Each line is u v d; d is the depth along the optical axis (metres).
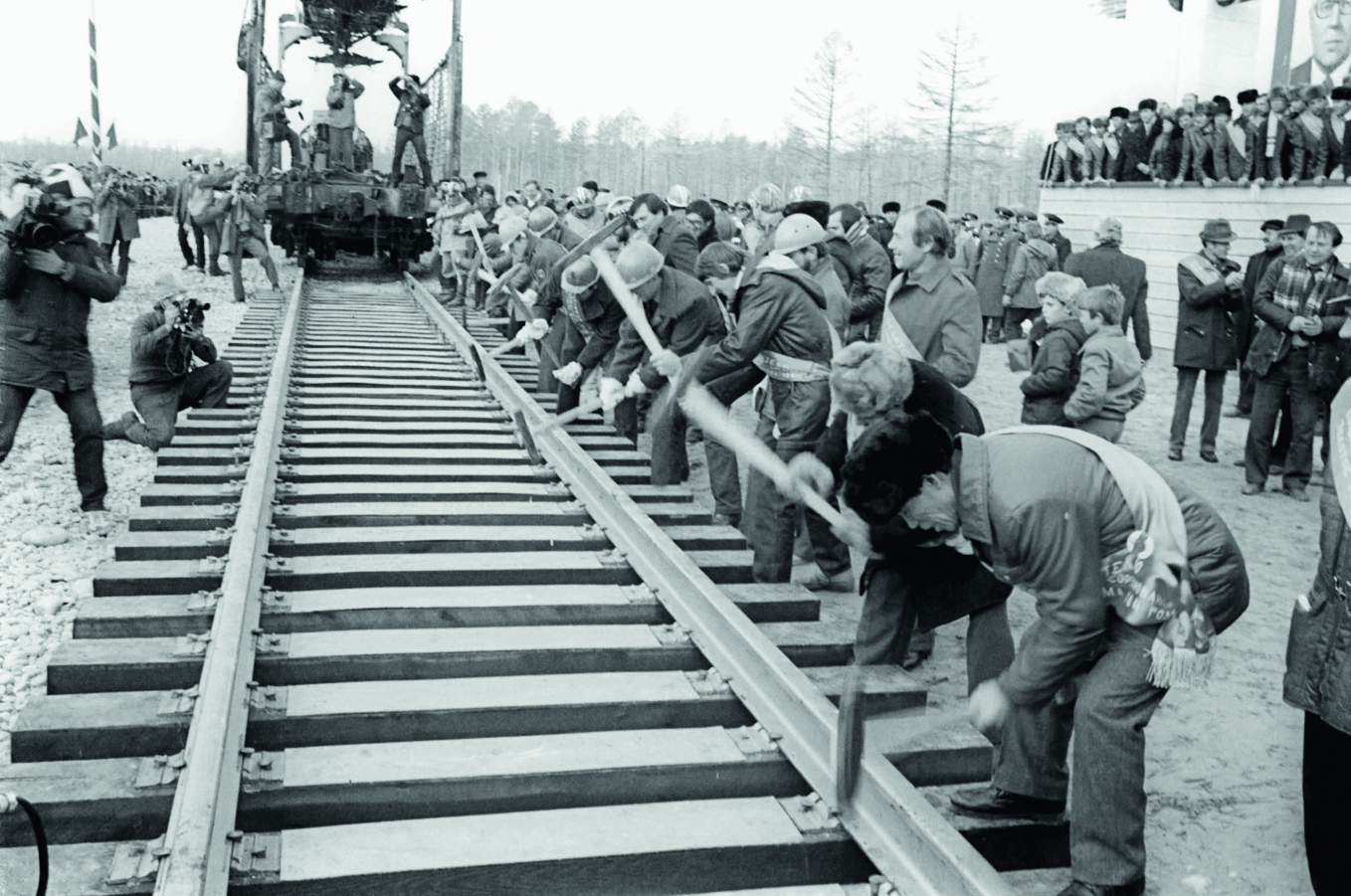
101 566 4.99
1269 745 4.21
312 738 3.56
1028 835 3.33
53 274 6.36
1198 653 2.78
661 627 4.39
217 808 2.81
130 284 18.22
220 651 3.63
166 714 3.60
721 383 5.88
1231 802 3.76
